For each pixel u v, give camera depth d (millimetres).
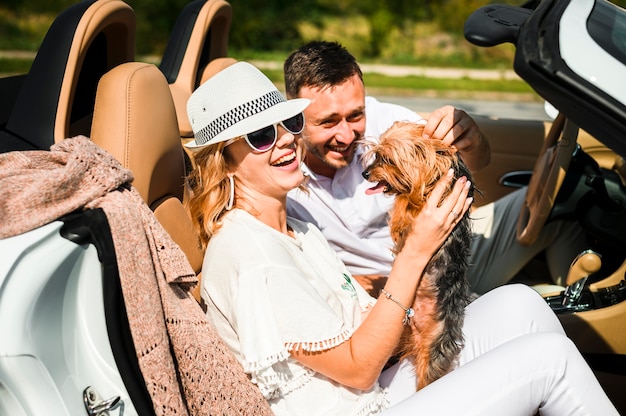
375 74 11922
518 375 2027
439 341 2301
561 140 3037
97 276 1636
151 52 13391
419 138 2352
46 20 14281
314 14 14977
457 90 10758
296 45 14062
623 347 2865
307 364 2002
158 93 2174
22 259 1460
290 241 2162
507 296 2418
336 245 2891
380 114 3156
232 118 2039
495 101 10047
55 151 1769
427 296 2318
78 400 1588
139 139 2062
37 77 1998
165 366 1719
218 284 2045
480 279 3371
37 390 1468
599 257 2881
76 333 1613
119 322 1657
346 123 2725
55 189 1604
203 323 1886
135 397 1679
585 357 2891
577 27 1789
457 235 2361
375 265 2916
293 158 2164
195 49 2969
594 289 2977
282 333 1950
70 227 1590
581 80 1660
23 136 1978
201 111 2102
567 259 3285
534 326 2348
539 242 3309
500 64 13984
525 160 3885
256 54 13312
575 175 3203
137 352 1688
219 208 2096
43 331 1493
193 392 1822
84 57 2117
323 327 1944
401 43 14555
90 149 1777
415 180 2246
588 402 2059
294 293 1962
